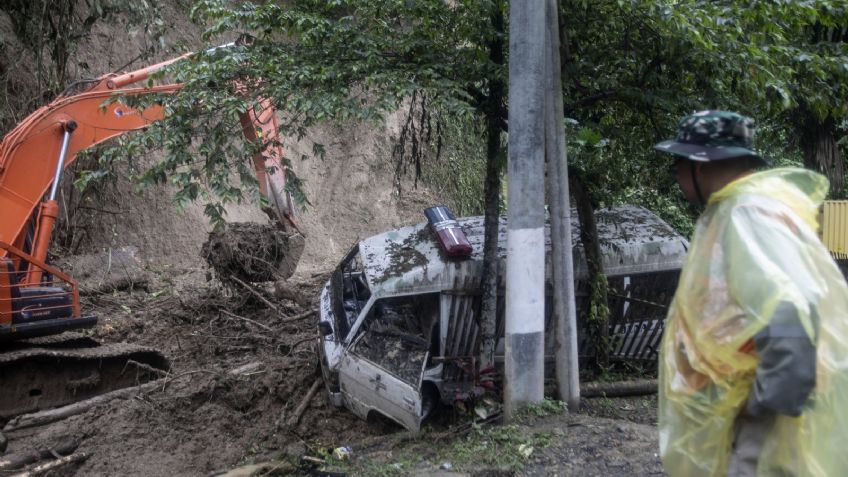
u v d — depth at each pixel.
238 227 9.91
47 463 6.09
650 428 5.33
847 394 2.22
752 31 6.52
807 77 7.02
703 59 6.25
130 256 11.73
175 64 6.99
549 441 5.02
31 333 7.02
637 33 6.70
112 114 8.43
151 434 6.75
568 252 5.90
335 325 7.02
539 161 5.47
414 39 6.85
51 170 7.79
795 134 9.53
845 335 2.23
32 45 11.87
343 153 17.42
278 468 6.08
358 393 6.68
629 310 7.23
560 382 5.93
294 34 6.95
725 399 2.26
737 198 2.32
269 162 9.62
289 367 7.98
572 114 7.38
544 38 5.48
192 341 9.16
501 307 6.89
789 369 2.01
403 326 6.86
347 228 16.75
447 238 6.90
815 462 2.19
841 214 8.37
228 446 6.86
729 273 2.22
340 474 5.49
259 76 6.62
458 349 6.74
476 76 6.64
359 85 7.26
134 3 12.28
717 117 2.48
